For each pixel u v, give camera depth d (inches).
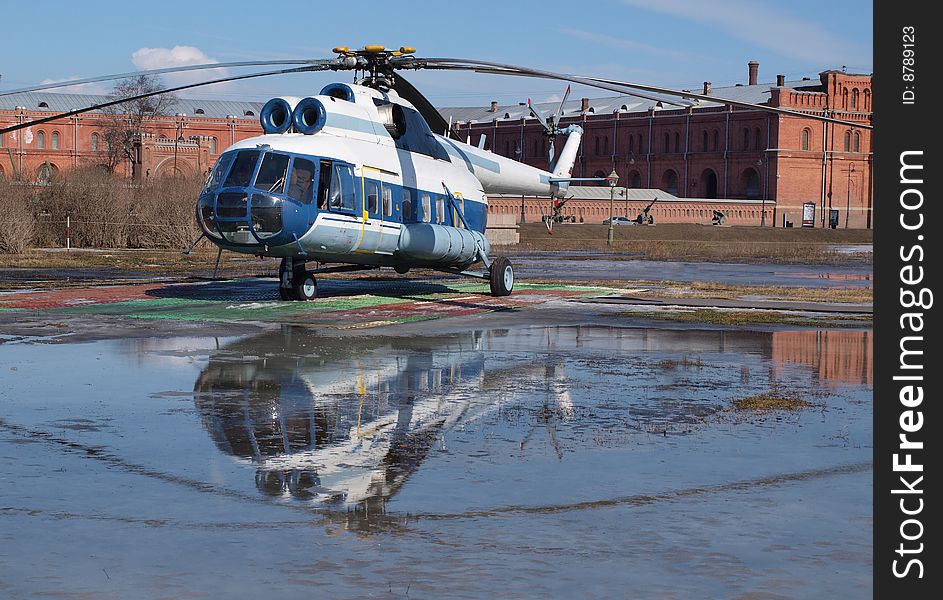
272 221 706.2
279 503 248.8
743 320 705.6
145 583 195.3
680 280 1234.0
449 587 194.9
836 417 362.9
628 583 198.2
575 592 193.2
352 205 754.2
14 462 286.2
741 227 3757.4
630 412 369.4
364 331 616.4
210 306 753.6
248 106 5206.7
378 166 787.4
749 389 422.3
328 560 208.7
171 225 2001.7
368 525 231.9
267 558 209.6
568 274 1347.2
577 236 3270.2
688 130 4384.8
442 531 228.2
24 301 776.3
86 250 1866.4
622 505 249.8
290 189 710.5
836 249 2684.5
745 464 292.2
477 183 944.9
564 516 240.4
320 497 254.1
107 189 2025.1
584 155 4798.2
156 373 446.0
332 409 369.4
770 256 2133.4
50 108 4672.7
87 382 421.1
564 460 294.7
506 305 808.3
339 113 762.2
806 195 4128.9
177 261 1534.2
